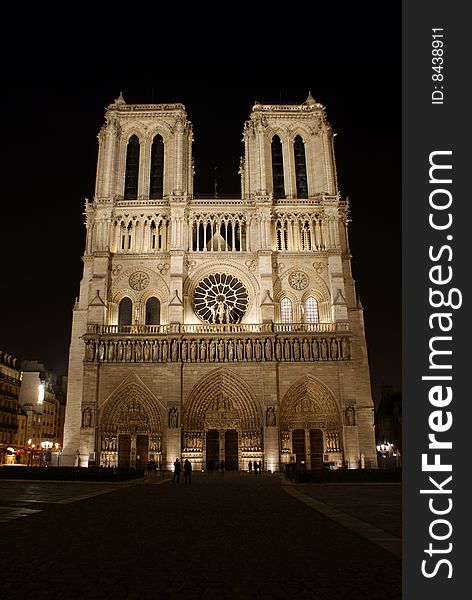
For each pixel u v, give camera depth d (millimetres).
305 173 94250
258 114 92750
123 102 95812
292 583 13281
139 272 85438
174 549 17438
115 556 16266
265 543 18531
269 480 57375
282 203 89250
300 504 31750
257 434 77375
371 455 78875
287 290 85562
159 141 96125
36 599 11852
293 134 94750
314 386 79750
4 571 14344
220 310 84750
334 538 19469
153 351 79500
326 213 87938
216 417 78875
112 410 78375
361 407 80688
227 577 13867
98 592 12438
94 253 84562
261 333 79750
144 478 59281
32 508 28484
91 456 74938
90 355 78750
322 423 78875
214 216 88625
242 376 78938
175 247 84938
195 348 79688
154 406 78250
